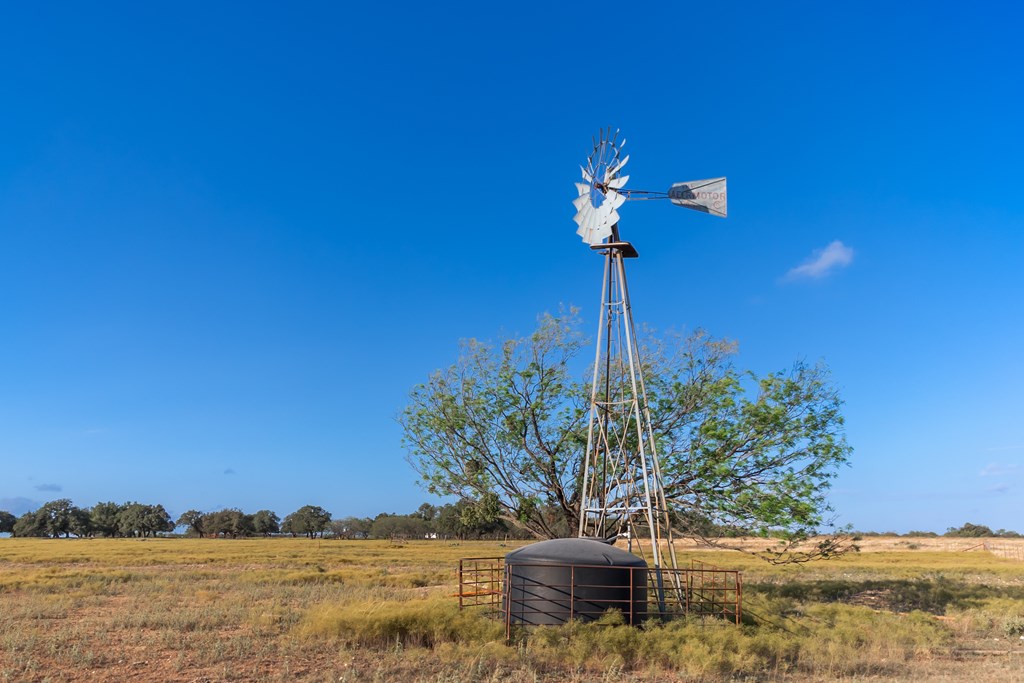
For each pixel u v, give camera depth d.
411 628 19.08
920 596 33.84
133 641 19.17
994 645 20.92
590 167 26.06
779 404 28.98
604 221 25.09
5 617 23.58
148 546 101.75
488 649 17.23
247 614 24.16
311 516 195.50
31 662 15.93
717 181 24.53
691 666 16.33
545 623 20.34
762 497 28.02
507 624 19.42
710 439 28.95
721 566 52.03
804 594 34.97
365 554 77.44
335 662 16.58
